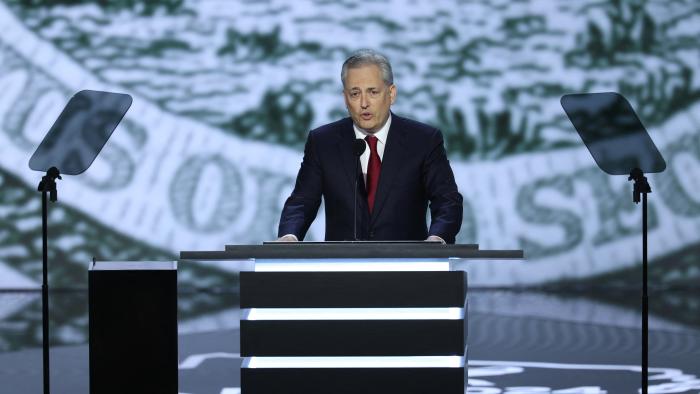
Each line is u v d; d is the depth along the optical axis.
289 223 11.94
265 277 9.47
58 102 35.09
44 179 11.89
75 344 22.58
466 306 10.26
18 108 34.91
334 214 12.31
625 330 25.36
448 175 12.34
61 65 35.12
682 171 35.62
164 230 35.31
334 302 9.44
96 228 35.09
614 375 17.94
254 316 9.48
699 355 21.02
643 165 11.93
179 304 30.98
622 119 11.93
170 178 35.38
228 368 18.72
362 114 11.75
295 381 9.42
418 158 12.26
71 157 12.45
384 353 9.39
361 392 9.38
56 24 35.12
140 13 35.41
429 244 9.38
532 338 23.77
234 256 9.41
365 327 9.41
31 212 34.78
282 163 35.69
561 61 35.84
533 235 35.81
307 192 12.47
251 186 35.62
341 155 12.38
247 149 35.59
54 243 34.91
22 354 20.81
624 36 35.81
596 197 35.59
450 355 9.36
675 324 26.84
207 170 35.50
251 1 35.69
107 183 35.12
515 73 35.88
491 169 35.84
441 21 35.88
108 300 10.64
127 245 35.16
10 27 34.97
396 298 9.41
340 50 35.84
